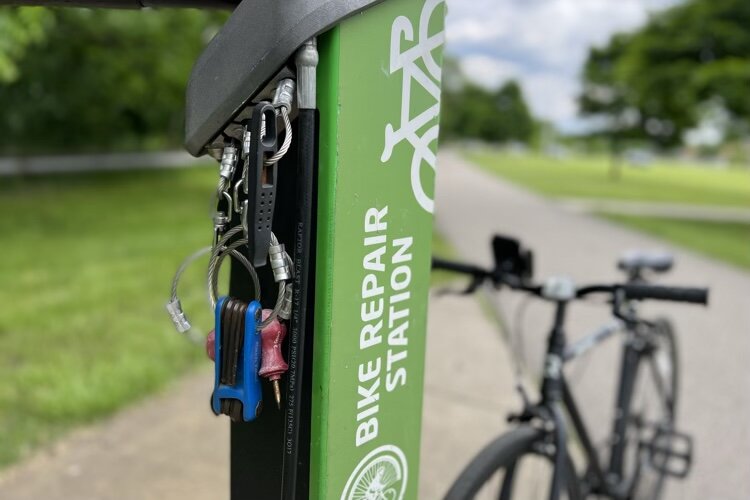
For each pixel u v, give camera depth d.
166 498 2.67
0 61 7.05
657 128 32.97
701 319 6.02
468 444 3.31
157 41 13.42
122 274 6.39
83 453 2.97
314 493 1.25
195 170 24.53
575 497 1.91
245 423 1.26
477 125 108.31
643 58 18.17
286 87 1.03
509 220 13.65
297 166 1.06
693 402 4.10
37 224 9.52
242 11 1.02
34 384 3.54
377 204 1.21
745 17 16.02
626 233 12.18
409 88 1.22
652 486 2.87
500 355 4.62
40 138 22.05
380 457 1.37
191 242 8.52
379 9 1.11
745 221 15.63
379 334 1.29
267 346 1.10
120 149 28.75
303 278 1.08
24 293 5.51
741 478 3.17
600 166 52.62
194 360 4.11
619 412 2.47
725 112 16.56
